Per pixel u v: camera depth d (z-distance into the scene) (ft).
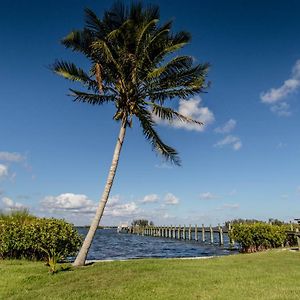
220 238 135.03
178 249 127.03
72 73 53.16
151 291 32.19
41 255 58.08
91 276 39.68
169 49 52.54
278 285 33.91
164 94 55.93
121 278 37.88
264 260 51.24
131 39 52.31
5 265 48.70
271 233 83.97
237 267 44.80
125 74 53.78
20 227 57.06
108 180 51.96
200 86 54.60
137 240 219.00
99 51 51.42
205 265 46.75
